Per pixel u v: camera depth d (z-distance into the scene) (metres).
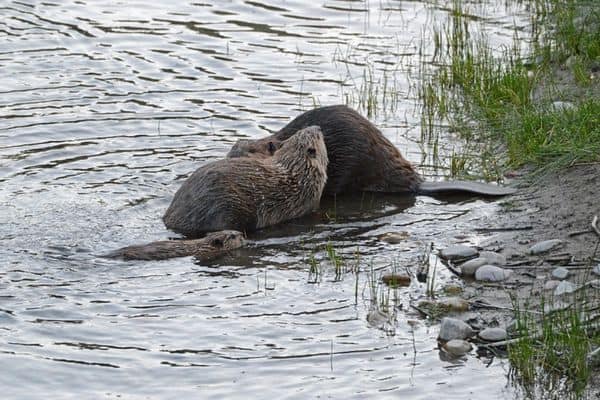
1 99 48.47
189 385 27.34
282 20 59.56
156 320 30.42
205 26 58.59
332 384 27.34
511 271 32.94
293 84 50.72
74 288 32.12
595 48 49.56
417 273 33.31
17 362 28.25
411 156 43.47
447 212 38.50
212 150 43.72
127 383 27.45
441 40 54.75
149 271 33.44
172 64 53.19
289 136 41.44
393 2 62.06
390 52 54.66
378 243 35.97
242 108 47.94
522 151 41.50
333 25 58.69
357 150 40.84
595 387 26.48
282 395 26.84
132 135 45.03
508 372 27.66
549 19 56.28
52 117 46.59
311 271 33.50
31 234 35.72
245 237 36.78
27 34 56.88
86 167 41.69
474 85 48.66
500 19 58.16
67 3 62.22
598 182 38.25
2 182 39.91
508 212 37.66
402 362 28.34
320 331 29.97
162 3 62.50
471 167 42.09
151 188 40.03
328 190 41.09
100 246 35.25
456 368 27.98
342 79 51.31
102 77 51.44
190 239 36.31
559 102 44.69
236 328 30.06
